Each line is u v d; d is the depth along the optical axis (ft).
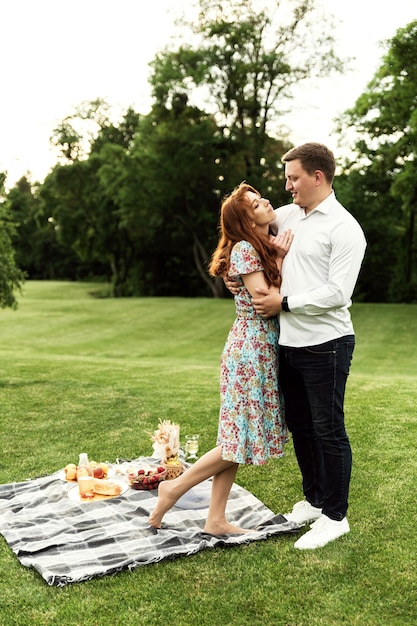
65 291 142.41
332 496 11.10
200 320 81.05
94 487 13.50
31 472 15.21
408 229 117.50
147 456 16.03
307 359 10.87
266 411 11.46
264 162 109.60
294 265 10.96
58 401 22.34
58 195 132.57
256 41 100.53
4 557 10.94
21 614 9.19
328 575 9.99
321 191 10.79
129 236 129.80
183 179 109.09
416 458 14.88
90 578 10.05
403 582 9.70
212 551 10.89
